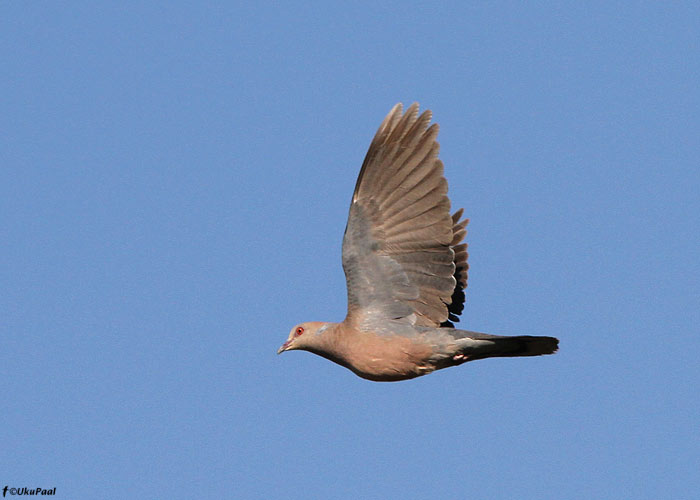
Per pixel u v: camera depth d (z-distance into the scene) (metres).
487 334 16.17
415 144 15.98
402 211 16.16
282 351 17.36
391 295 16.55
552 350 16.16
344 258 16.55
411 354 16.39
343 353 16.80
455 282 16.30
